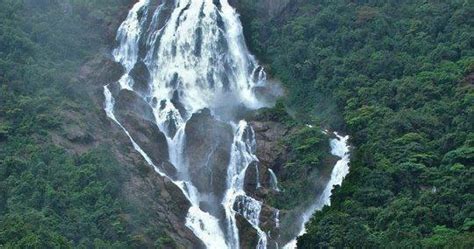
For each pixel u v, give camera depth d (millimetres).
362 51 67875
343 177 57812
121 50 72188
